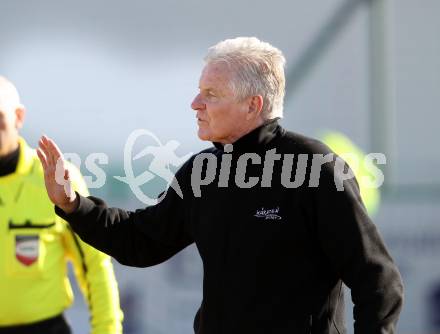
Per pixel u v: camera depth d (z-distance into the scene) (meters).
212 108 7.81
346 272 7.41
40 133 20.17
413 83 21.66
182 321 17.62
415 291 18.95
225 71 7.75
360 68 21.45
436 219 19.08
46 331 10.09
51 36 20.67
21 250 9.95
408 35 21.70
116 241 8.48
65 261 10.33
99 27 20.84
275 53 7.88
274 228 7.54
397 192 19.75
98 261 10.19
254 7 21.34
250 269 7.58
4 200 9.98
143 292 17.47
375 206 18.80
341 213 7.36
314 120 21.30
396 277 7.38
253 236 7.59
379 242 7.42
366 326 7.20
